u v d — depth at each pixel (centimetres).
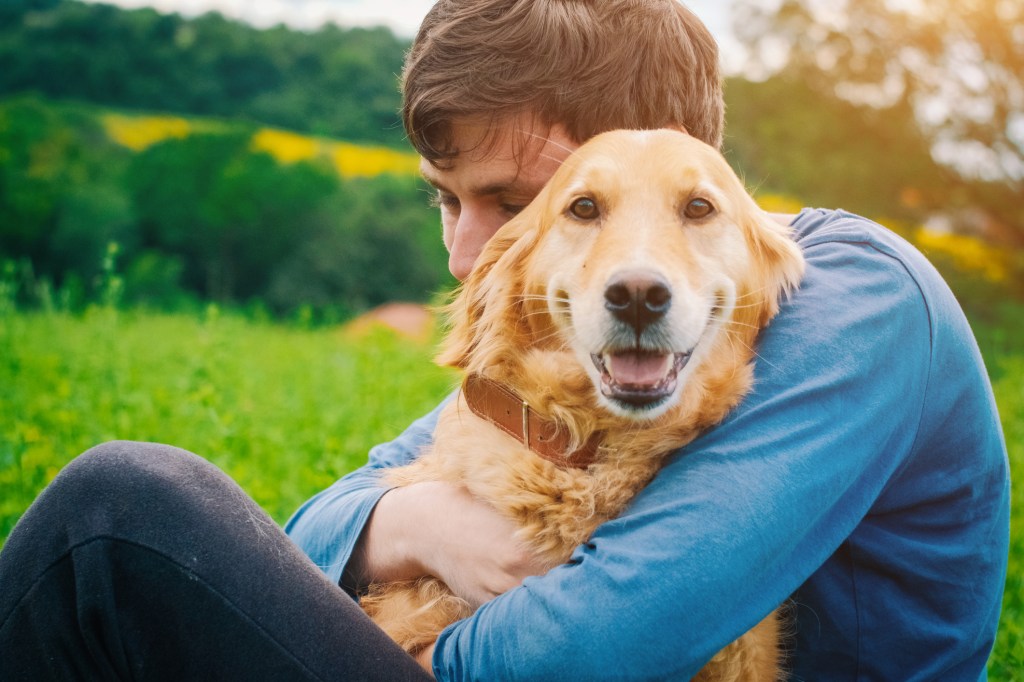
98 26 6512
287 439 525
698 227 239
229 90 6288
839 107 2614
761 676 232
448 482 252
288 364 947
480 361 259
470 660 195
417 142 269
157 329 1316
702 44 282
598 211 246
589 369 238
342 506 262
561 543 235
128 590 190
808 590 230
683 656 183
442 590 246
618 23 261
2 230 4266
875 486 203
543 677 184
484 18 256
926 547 222
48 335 940
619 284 223
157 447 206
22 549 195
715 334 236
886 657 226
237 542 195
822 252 230
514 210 279
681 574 182
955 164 2627
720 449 196
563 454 244
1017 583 375
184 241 4506
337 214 4472
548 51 254
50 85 6247
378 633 201
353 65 6188
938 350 213
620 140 250
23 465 421
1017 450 630
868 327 205
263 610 191
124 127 5653
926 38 2520
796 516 189
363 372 743
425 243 4366
